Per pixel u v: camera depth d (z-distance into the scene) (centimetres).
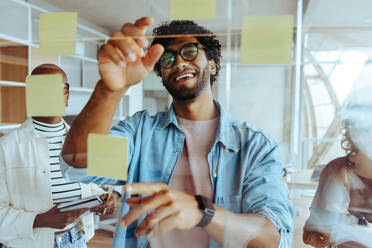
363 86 54
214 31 57
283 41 53
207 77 60
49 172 64
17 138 63
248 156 57
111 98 53
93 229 64
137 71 52
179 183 59
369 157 52
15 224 62
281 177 57
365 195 53
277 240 51
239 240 51
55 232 63
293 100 56
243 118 59
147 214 52
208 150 59
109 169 56
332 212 55
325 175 56
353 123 54
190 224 51
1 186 63
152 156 61
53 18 59
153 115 64
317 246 53
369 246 52
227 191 57
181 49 58
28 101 60
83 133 55
